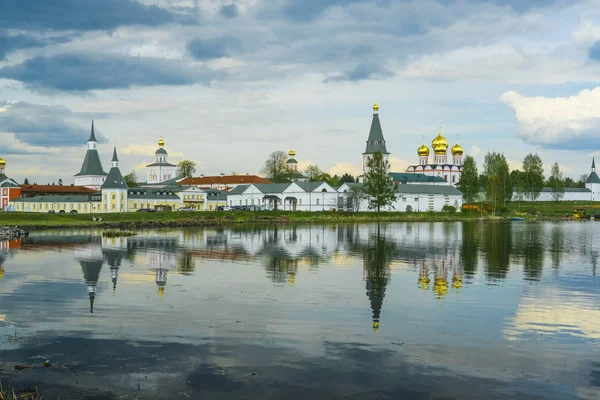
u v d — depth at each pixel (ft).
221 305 138.92
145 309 133.69
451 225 583.17
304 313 130.82
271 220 643.45
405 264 224.33
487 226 563.07
